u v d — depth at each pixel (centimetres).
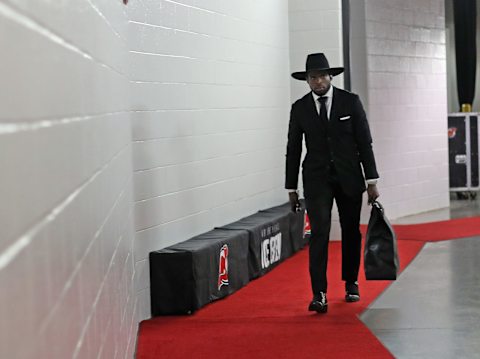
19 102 102
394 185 1073
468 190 1302
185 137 601
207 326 501
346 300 567
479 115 1298
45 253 118
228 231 638
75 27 169
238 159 710
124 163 395
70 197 151
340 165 534
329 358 416
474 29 1434
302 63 841
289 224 758
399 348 438
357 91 1025
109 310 258
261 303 568
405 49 1082
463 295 582
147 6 541
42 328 114
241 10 715
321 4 834
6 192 94
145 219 533
